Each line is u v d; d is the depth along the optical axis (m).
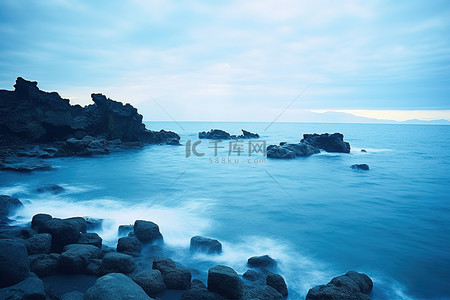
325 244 12.53
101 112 52.22
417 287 9.37
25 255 8.00
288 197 19.98
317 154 44.97
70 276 8.77
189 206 17.61
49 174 26.59
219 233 13.55
